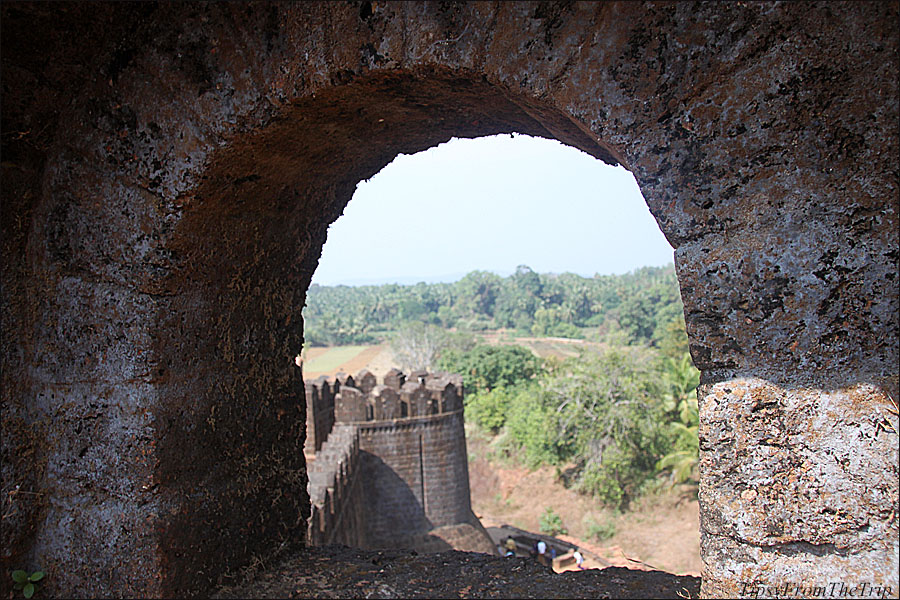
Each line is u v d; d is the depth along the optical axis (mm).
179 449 2168
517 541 16984
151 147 1941
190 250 2059
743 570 1407
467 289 92500
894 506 1298
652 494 20016
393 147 2453
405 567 2691
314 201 2615
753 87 1383
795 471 1371
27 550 2199
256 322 2545
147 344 2043
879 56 1324
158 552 2096
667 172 1457
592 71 1497
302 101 1783
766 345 1393
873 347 1331
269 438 2668
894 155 1320
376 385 15461
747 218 1400
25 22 1892
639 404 20953
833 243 1349
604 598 2377
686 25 1425
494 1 1569
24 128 2074
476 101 1903
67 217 2102
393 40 1638
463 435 15438
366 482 14477
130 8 1922
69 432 2148
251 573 2518
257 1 1783
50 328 2164
